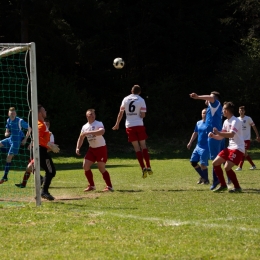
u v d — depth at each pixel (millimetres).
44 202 11656
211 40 49500
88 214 9844
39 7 37094
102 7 41094
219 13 49812
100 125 14117
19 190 14438
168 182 17172
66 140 42219
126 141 43750
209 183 16391
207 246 7285
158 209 10430
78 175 21172
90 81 46844
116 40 48688
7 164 17047
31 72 10977
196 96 14109
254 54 44719
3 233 8242
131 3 49438
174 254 6887
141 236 7918
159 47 49562
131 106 15055
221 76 46000
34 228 8578
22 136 17453
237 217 9422
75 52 41094
